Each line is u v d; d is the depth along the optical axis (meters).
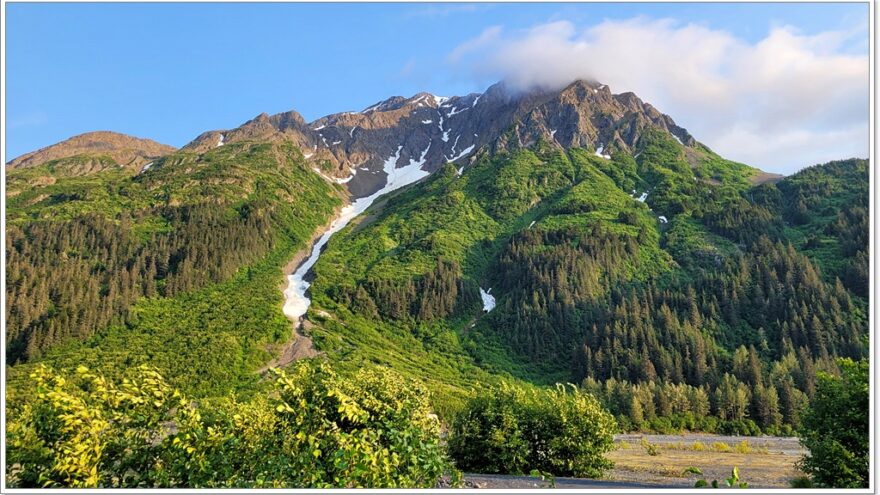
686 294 134.75
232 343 107.06
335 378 12.18
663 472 32.62
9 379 81.56
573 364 115.25
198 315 126.12
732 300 129.50
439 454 12.05
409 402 13.70
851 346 107.44
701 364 103.81
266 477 10.12
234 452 10.60
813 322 113.31
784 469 35.25
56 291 121.38
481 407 28.72
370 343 122.94
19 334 104.81
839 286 127.44
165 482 9.89
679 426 83.06
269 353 108.38
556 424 27.61
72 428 9.27
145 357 98.88
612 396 90.19
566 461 26.94
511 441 26.86
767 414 84.12
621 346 113.44
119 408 10.23
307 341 116.00
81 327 108.88
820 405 20.08
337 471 10.32
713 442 60.91
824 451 19.03
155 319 122.12
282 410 10.45
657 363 106.50
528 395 30.38
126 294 126.19
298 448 10.59
